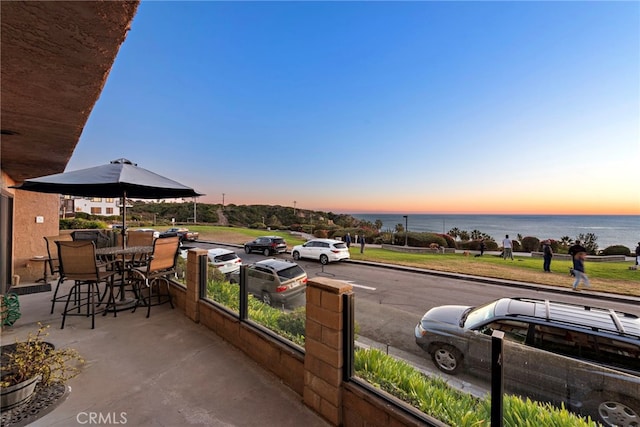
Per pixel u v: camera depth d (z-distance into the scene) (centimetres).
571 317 322
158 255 437
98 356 301
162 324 393
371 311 411
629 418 183
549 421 172
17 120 272
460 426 169
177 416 212
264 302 340
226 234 2903
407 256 1698
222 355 309
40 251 731
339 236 2630
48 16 127
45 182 372
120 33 143
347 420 205
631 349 274
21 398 209
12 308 373
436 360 289
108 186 433
